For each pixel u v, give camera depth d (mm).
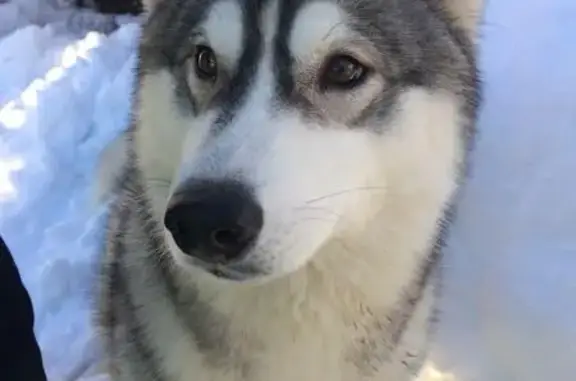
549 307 764
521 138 897
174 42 564
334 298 568
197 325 572
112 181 738
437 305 657
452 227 799
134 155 602
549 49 990
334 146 528
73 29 1346
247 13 531
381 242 564
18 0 1400
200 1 554
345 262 560
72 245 872
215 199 487
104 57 1170
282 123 520
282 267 507
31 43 1239
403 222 567
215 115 523
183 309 573
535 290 777
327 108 532
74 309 824
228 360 578
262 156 503
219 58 538
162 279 576
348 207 539
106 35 1303
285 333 571
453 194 593
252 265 503
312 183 515
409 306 594
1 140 1024
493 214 834
